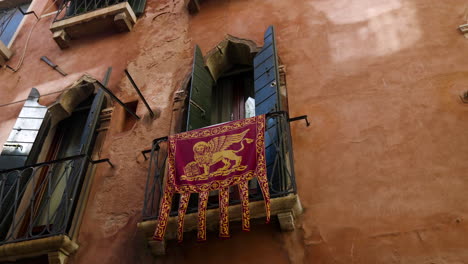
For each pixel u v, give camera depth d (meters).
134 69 8.12
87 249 5.84
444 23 6.56
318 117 6.07
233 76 7.66
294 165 5.68
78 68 8.63
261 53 6.98
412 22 6.73
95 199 6.35
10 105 8.43
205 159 5.60
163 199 5.38
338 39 6.97
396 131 5.60
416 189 5.03
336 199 5.22
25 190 6.79
